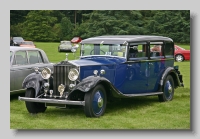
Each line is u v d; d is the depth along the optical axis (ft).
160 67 32.12
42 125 23.12
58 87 25.22
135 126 23.03
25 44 101.55
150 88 31.22
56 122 23.81
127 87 28.96
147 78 30.63
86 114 24.62
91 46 30.12
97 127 22.59
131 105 30.32
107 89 26.27
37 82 26.09
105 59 28.43
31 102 26.35
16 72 31.40
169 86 32.58
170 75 32.99
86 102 24.30
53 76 25.62
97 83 24.47
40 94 26.03
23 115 26.18
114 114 26.40
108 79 27.09
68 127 22.57
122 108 28.94
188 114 26.71
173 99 33.40
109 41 29.37
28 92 26.37
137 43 29.63
